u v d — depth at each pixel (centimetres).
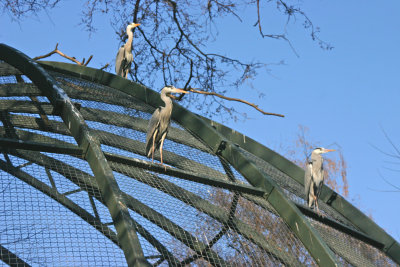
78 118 822
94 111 1018
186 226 749
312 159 985
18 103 958
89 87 1122
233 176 955
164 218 782
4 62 1136
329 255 732
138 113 1057
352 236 941
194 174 827
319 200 1055
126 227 618
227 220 805
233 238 772
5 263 643
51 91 916
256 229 816
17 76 1093
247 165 920
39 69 977
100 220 723
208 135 994
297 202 954
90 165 750
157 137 882
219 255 744
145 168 804
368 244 954
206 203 806
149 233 750
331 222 923
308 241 771
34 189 706
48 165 774
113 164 781
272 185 866
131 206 773
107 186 688
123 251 608
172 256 726
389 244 962
